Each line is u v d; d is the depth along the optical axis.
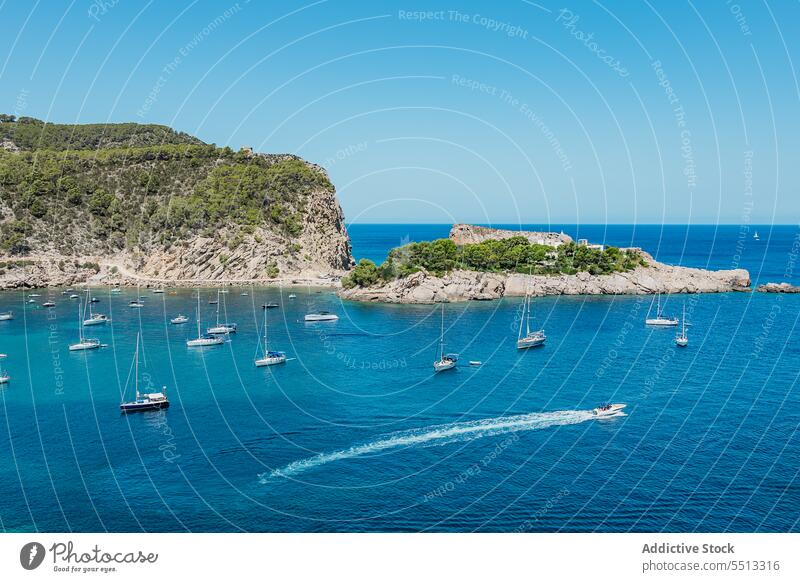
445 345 127.56
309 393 94.69
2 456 70.56
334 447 72.56
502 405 87.31
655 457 68.69
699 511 57.06
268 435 76.62
